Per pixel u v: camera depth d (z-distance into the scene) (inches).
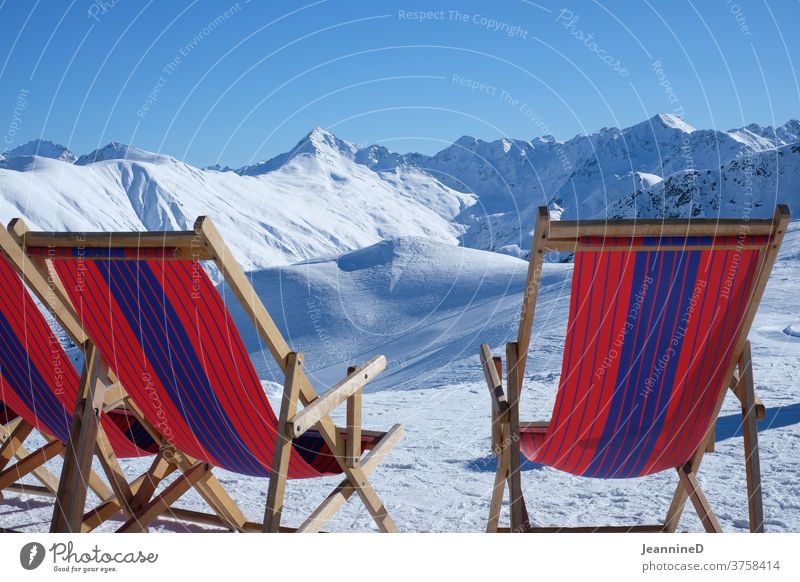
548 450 88.3
